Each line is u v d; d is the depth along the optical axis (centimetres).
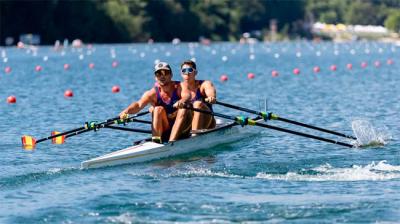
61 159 7744
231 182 6562
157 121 7694
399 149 8062
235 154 7956
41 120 10650
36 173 6969
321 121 10300
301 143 8600
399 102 12462
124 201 5922
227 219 5450
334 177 6700
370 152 7919
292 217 5494
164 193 6181
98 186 6462
